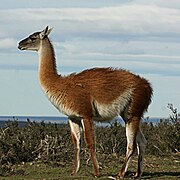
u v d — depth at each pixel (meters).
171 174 34.25
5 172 34.31
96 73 33.09
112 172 34.78
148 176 33.31
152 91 33.94
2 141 40.06
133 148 32.69
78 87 32.50
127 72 33.56
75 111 32.44
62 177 32.09
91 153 32.31
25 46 33.91
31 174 34.34
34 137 42.59
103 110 32.81
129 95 32.91
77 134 33.72
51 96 32.88
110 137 44.19
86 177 31.89
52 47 33.81
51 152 39.97
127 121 33.09
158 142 45.06
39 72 33.41
